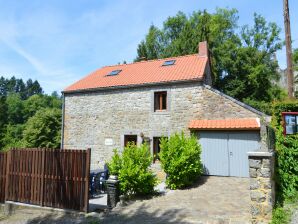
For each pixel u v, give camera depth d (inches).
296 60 918.4
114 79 675.4
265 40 1161.4
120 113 623.2
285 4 443.2
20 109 2645.2
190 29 1133.1
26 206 331.9
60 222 282.5
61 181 318.7
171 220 256.4
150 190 369.4
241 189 375.9
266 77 1080.8
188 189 397.4
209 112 534.0
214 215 263.6
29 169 343.0
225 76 1131.9
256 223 217.8
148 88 599.2
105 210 315.0
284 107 347.6
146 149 377.4
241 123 482.0
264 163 222.1
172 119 563.5
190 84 558.9
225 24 1206.3
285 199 281.1
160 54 1256.2
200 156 496.1
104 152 629.6
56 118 1139.9
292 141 312.2
